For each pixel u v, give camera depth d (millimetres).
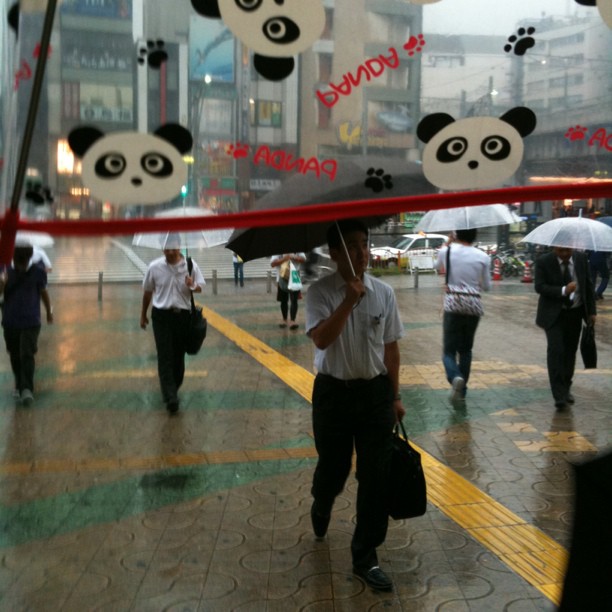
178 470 5520
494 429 6609
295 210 1446
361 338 3691
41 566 3996
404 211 1453
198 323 7215
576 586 1176
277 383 8617
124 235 1423
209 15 1451
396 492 3719
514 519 4574
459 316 7570
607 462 1215
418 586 3760
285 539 4297
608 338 11703
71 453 5969
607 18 1457
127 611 3541
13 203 1416
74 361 9953
